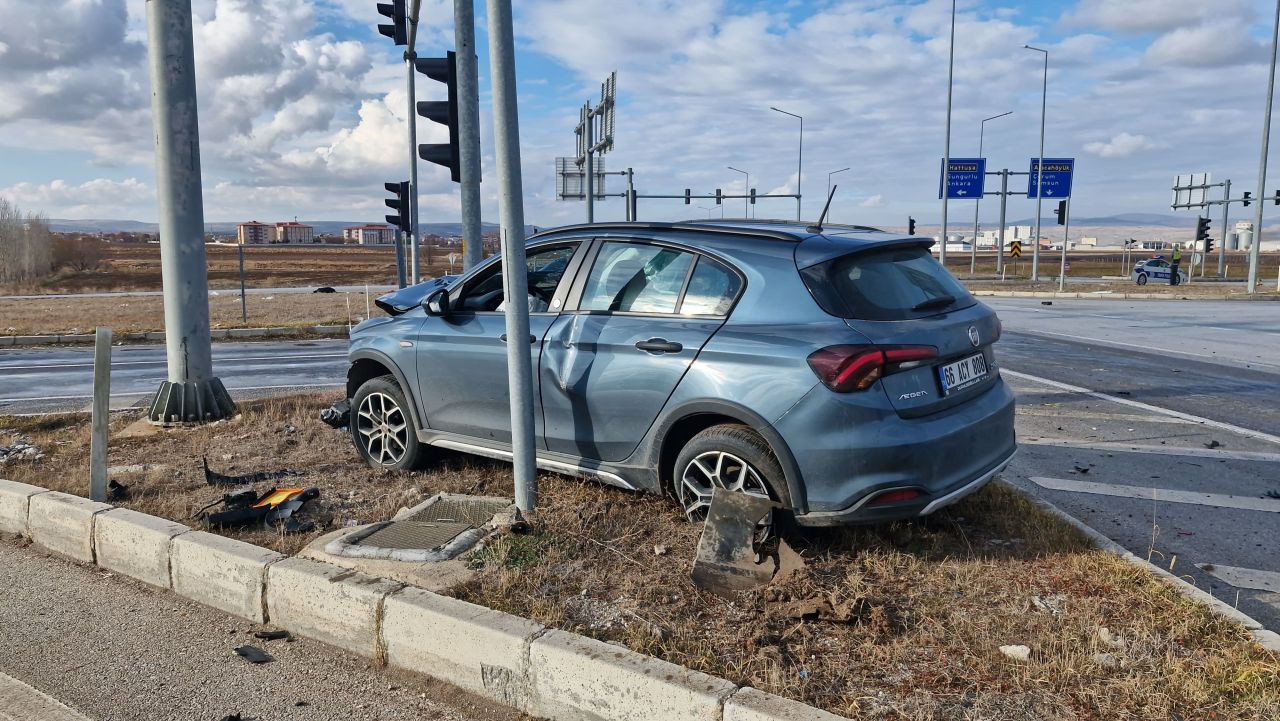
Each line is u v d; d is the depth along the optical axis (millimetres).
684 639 3121
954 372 3955
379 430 5551
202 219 7062
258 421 6969
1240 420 7734
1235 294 29703
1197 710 2713
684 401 4039
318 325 18125
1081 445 6773
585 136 28188
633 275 4480
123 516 4328
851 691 2820
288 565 3676
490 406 4891
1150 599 3438
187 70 6848
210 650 3461
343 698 3096
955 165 49906
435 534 4020
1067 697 2793
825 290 3855
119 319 22625
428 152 8359
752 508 3732
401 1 12234
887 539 4109
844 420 3631
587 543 3975
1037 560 3885
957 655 3055
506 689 3053
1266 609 3746
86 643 3514
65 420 7469
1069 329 16719
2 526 4859
